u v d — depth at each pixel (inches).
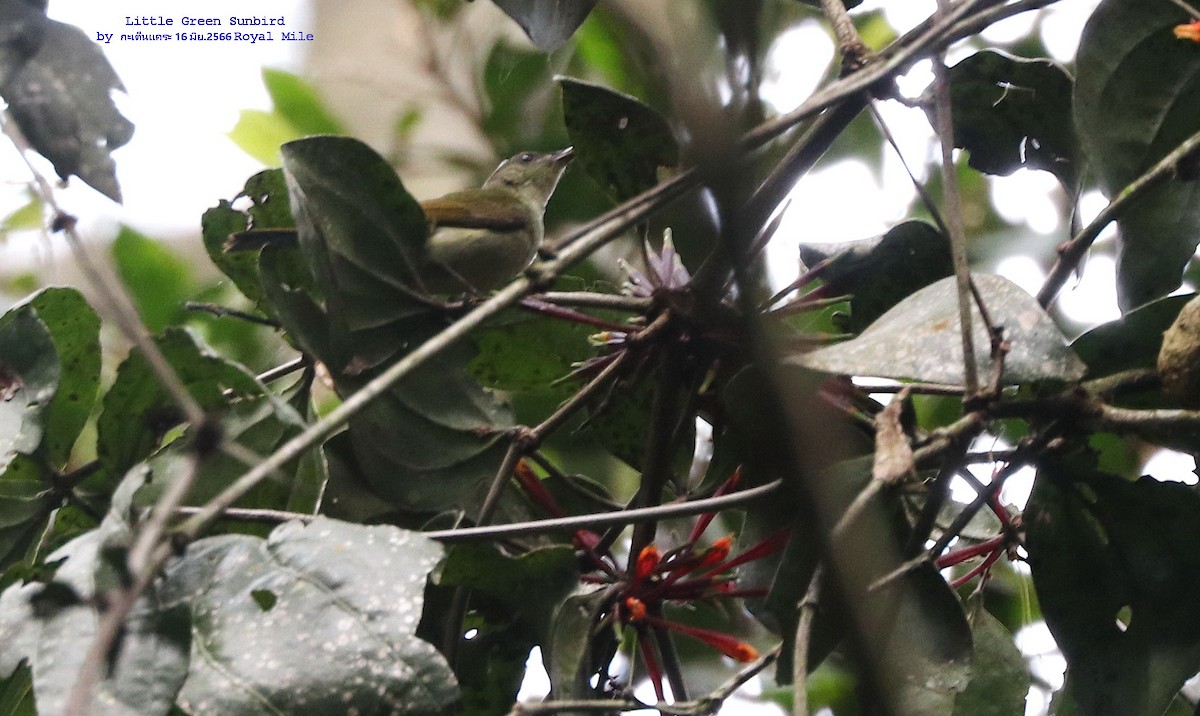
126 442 132.6
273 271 143.9
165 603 100.5
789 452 74.4
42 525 133.0
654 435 140.7
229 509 114.4
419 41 249.4
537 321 157.1
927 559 110.5
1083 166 157.8
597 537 146.9
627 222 110.8
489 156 252.5
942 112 124.7
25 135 115.4
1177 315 126.3
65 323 137.7
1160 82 142.7
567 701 116.7
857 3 175.3
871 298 152.9
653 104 151.3
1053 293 131.1
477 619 149.3
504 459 144.2
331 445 143.3
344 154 132.3
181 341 122.6
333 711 98.7
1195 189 141.8
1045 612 133.3
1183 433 117.5
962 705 136.6
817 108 124.0
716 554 133.6
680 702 129.9
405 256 136.5
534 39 160.6
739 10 67.8
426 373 141.3
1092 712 128.6
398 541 109.7
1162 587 129.4
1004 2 126.3
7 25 117.4
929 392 136.6
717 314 134.4
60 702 91.2
